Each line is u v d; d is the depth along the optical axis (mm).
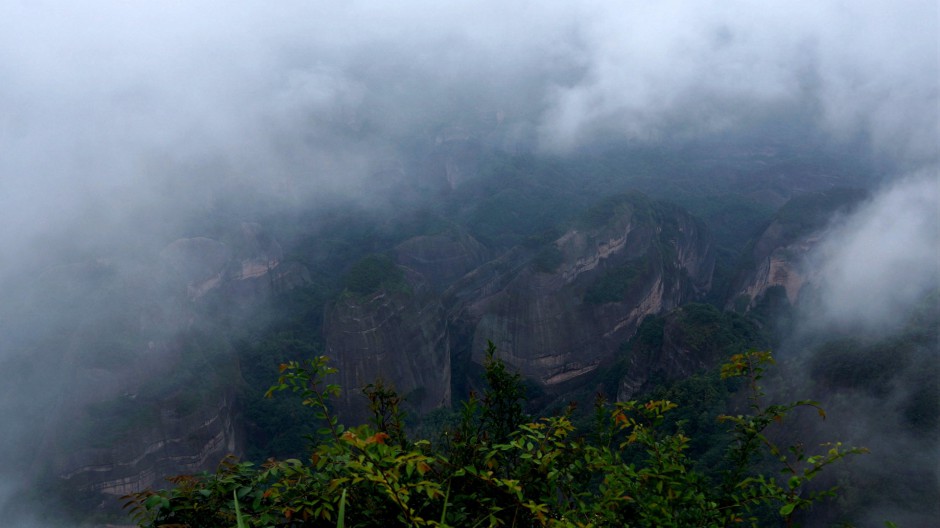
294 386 5750
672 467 5371
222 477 5172
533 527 5457
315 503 4891
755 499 5527
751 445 5824
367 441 4727
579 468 5758
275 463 5367
